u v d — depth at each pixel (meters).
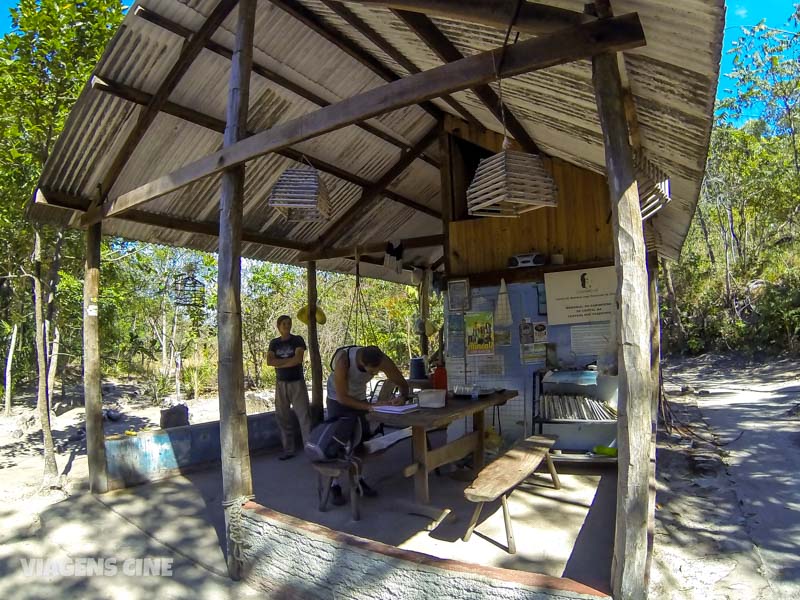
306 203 4.23
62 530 4.32
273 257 7.57
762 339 16.20
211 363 14.88
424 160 7.19
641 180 3.77
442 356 8.89
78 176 4.98
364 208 7.46
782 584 3.22
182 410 6.71
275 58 4.83
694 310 20.16
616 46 2.28
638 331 2.25
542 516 4.21
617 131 2.31
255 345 14.41
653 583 3.19
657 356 6.79
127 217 5.32
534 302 5.80
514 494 4.71
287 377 6.29
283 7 4.32
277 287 14.55
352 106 3.07
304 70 5.07
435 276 9.05
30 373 12.25
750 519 4.25
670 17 2.15
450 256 6.29
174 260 14.82
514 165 3.11
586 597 2.14
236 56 3.98
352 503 4.26
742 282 20.02
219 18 4.18
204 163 3.91
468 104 5.19
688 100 2.78
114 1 6.05
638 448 2.23
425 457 4.41
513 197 3.07
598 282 5.52
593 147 4.52
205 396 13.80
